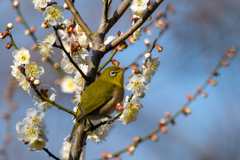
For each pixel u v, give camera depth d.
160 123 9.57
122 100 11.21
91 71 9.43
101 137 9.60
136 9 8.71
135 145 9.45
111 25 9.91
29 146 8.31
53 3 8.34
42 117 8.37
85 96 9.87
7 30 8.54
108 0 9.92
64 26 8.60
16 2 8.38
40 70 8.54
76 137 9.18
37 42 8.38
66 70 9.54
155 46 8.66
